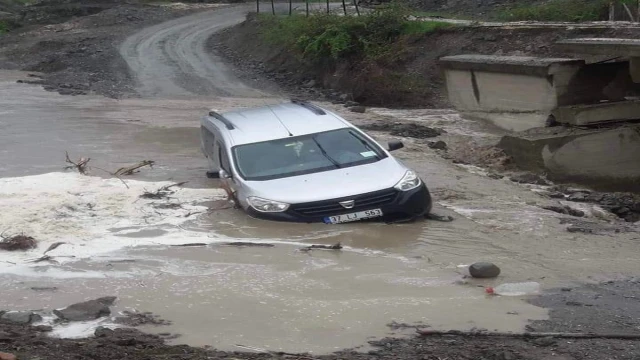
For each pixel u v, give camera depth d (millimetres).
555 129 16906
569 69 18219
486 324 6770
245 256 8805
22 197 11375
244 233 9703
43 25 59750
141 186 12266
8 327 6672
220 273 8234
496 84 20828
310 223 9984
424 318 6926
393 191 10242
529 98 19438
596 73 18359
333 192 10125
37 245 9242
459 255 8953
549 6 33219
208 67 38375
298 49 34906
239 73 36281
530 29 25547
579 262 8773
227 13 60562
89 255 8875
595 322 6820
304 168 10695
